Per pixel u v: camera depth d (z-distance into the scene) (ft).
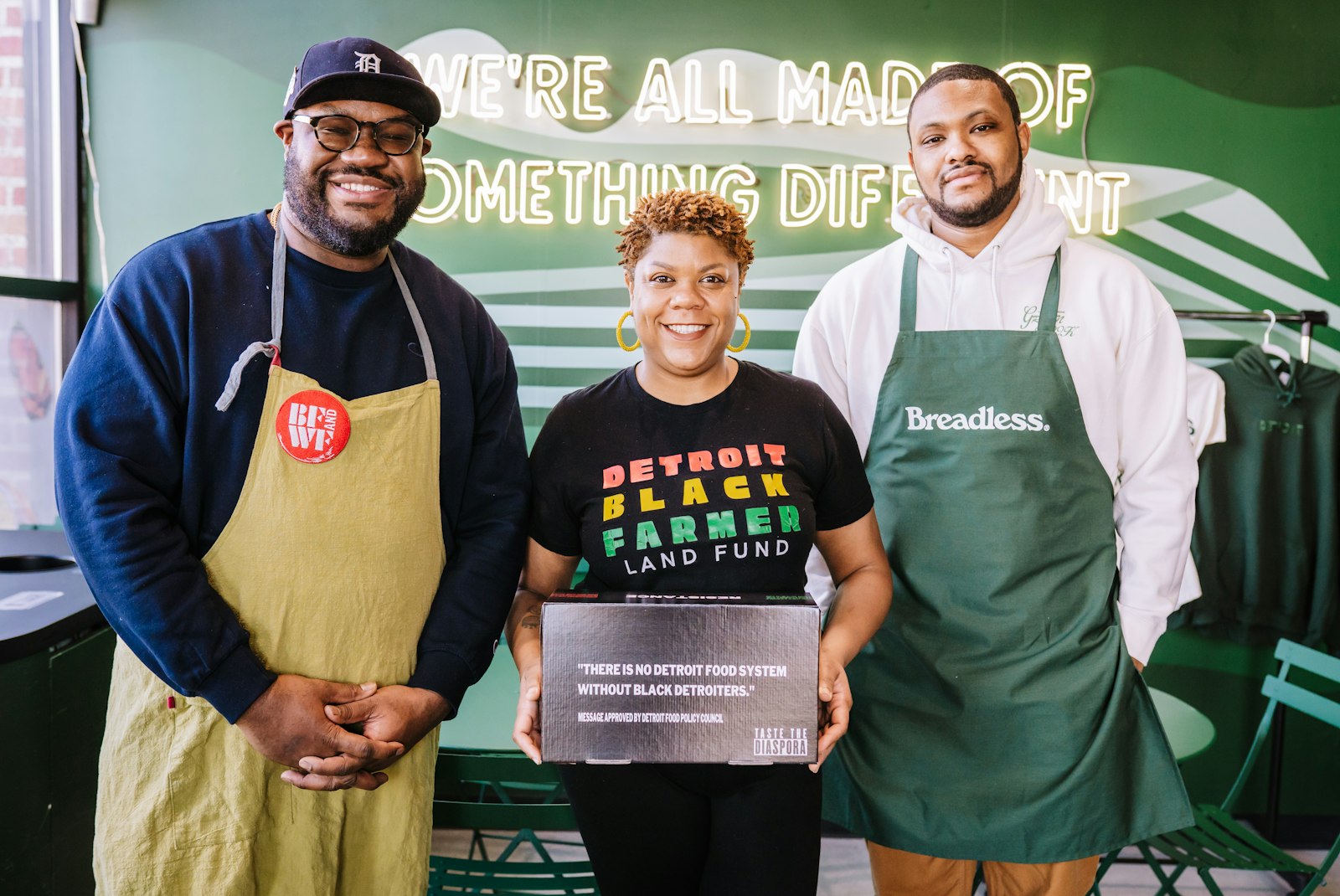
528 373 11.00
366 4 10.58
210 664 4.15
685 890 4.82
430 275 5.07
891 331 5.85
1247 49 10.66
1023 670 5.49
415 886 4.81
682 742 4.09
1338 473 10.65
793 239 10.83
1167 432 5.69
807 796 4.63
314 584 4.47
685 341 4.49
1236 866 7.20
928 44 10.66
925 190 5.71
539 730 4.25
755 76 10.69
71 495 4.16
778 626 4.06
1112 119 10.73
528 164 10.71
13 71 10.16
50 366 10.55
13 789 5.72
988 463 5.50
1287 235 10.80
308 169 4.35
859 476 5.04
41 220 10.53
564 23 10.63
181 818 4.45
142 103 10.56
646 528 4.56
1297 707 8.13
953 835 5.59
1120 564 5.84
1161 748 5.61
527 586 5.13
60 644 6.25
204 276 4.44
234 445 4.41
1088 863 5.78
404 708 4.54
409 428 4.66
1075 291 5.74
